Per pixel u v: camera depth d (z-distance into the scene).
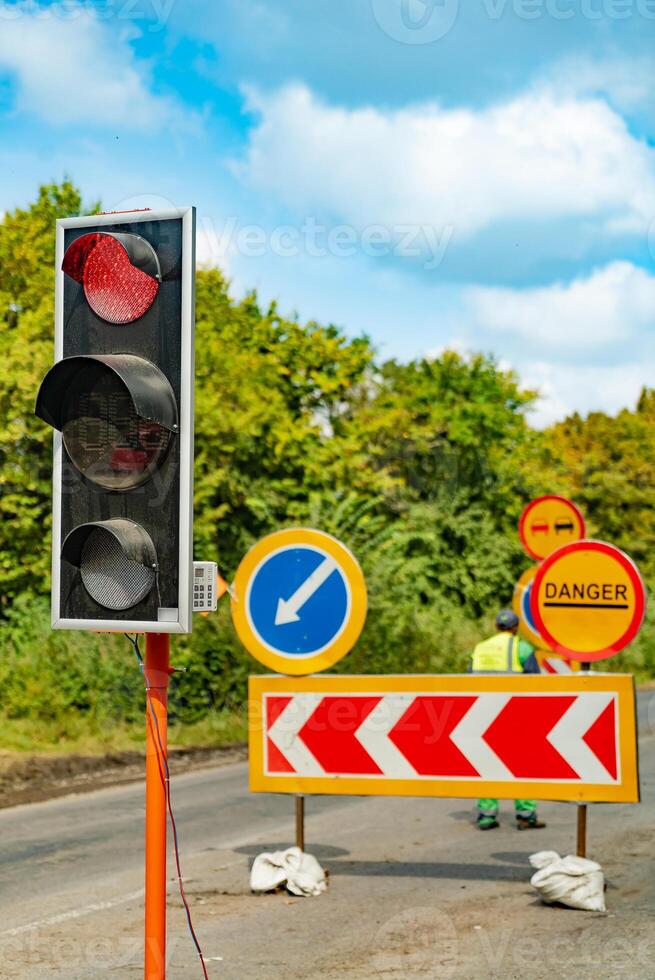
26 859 8.91
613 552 7.91
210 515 21.91
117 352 3.93
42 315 20.69
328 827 10.52
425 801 12.22
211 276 26.03
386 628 20.50
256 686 7.98
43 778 13.48
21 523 20.45
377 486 29.20
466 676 7.57
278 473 25.67
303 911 7.22
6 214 22.19
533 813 10.43
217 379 23.17
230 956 6.17
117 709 17.33
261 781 7.95
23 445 20.38
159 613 3.84
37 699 16.77
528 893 7.71
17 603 20.14
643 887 7.86
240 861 8.86
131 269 3.91
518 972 5.84
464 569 33.72
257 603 8.00
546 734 7.45
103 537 3.88
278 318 29.22
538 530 13.70
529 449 41.31
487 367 40.44
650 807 11.62
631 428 63.56
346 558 7.82
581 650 7.95
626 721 7.33
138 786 13.11
